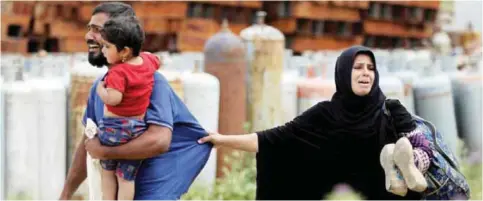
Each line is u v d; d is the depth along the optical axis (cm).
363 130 764
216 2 1304
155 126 671
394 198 759
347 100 769
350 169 772
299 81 1148
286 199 791
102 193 692
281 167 785
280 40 1102
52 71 1063
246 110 1101
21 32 1408
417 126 753
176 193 706
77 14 1369
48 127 962
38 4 1396
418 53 1405
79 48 1372
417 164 723
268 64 1094
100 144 674
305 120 780
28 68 1123
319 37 1473
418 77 1211
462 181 739
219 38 1067
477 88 1258
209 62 1070
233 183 996
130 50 664
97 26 670
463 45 1923
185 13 1277
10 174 927
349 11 1509
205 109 1019
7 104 927
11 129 927
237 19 1362
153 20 1289
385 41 1623
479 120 1256
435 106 1195
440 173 731
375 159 769
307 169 782
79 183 746
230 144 761
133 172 681
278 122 1103
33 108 944
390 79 1141
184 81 1012
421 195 745
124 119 665
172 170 703
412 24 1634
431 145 737
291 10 1416
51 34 1372
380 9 1574
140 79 662
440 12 1950
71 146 982
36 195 946
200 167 721
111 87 655
